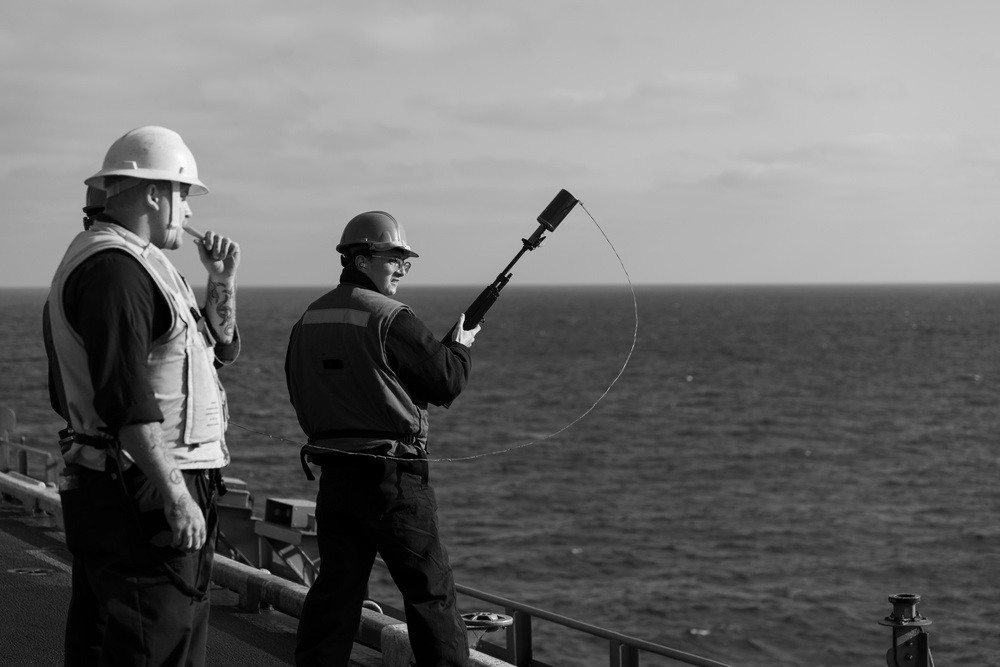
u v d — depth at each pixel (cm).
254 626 566
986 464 4359
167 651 316
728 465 4375
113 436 305
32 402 5641
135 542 311
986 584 2602
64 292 306
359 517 401
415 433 406
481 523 3275
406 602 405
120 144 322
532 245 430
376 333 398
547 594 2508
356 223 419
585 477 4112
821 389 7219
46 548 737
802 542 3047
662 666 1989
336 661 410
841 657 2089
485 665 459
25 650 520
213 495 329
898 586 2592
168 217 323
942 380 7750
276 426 5031
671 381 7775
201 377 321
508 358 9900
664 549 2955
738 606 2414
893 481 3997
